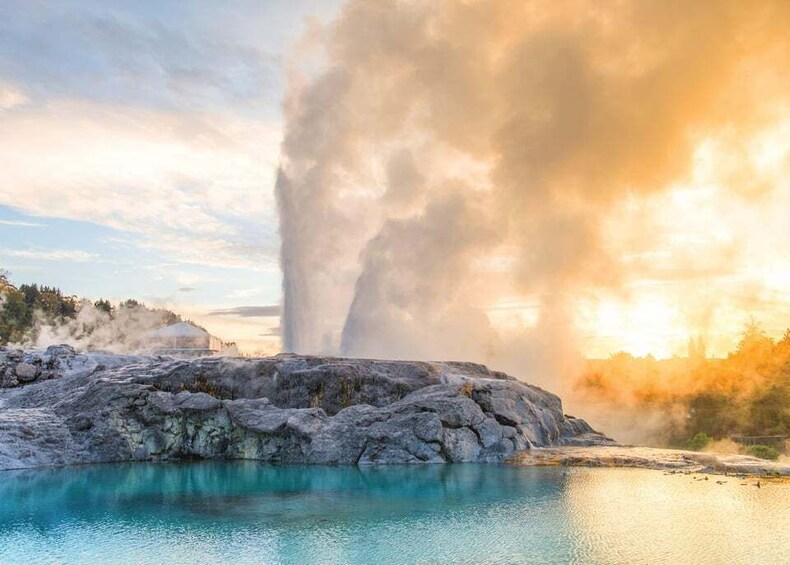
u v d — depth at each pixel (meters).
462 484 23.06
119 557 14.30
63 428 29.02
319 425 29.36
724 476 24.84
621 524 17.27
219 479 24.16
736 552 14.81
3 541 15.49
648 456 28.67
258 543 15.30
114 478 24.28
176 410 29.55
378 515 18.22
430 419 29.09
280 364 32.44
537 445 32.38
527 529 16.73
